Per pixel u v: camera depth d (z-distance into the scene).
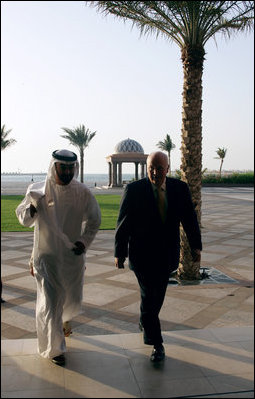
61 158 3.09
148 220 3.30
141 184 3.35
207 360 3.25
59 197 3.29
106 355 3.35
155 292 3.39
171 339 3.70
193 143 6.38
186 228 3.50
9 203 22.50
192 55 6.29
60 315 3.24
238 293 5.48
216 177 49.34
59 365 3.15
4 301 5.07
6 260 7.74
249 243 9.80
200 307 4.86
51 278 3.28
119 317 4.52
